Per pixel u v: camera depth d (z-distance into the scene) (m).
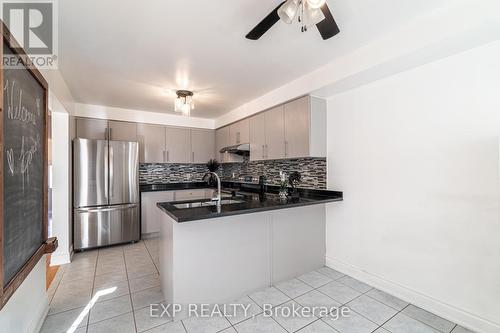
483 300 1.69
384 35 1.88
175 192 4.38
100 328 1.76
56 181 2.94
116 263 2.96
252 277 2.23
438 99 1.91
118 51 2.06
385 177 2.28
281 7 1.21
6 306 1.30
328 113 2.85
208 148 4.90
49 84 2.12
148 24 1.68
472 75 1.73
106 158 3.54
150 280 2.51
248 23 1.68
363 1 1.48
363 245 2.48
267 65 2.37
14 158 1.25
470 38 1.57
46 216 1.77
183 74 2.57
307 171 3.15
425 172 2.00
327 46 2.03
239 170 4.71
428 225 1.99
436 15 1.60
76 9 1.50
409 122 2.10
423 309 2.00
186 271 1.88
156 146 4.33
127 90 3.05
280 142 3.07
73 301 2.11
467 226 1.77
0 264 1.02
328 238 2.85
